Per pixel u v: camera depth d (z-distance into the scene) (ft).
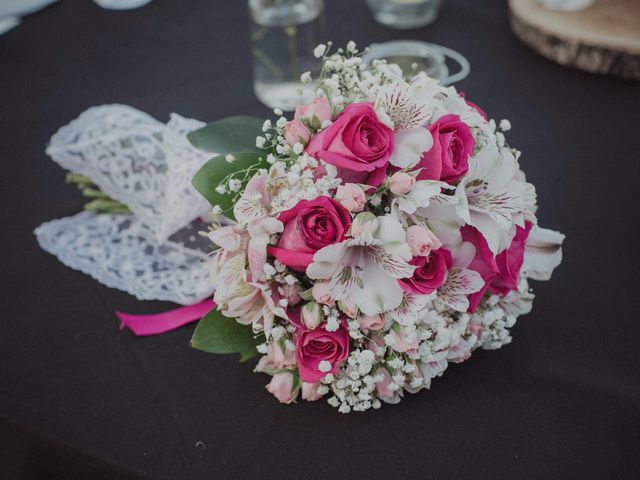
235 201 1.53
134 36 3.06
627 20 2.66
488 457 1.46
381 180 1.40
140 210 2.11
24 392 1.67
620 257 1.92
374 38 2.86
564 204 2.11
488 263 1.46
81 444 1.54
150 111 2.60
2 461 1.68
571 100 2.52
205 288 1.85
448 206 1.40
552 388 1.60
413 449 1.48
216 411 1.59
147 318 1.83
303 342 1.46
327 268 1.33
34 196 2.32
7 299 1.94
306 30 2.36
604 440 1.48
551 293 1.84
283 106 2.50
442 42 2.85
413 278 1.41
